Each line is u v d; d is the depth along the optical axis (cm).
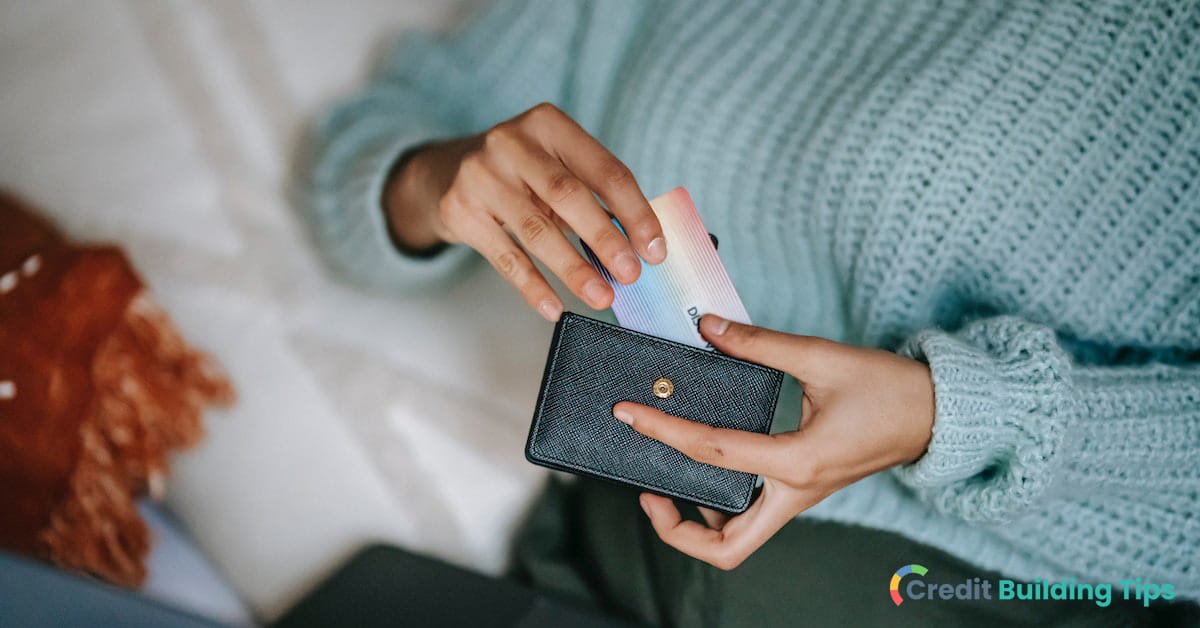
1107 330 67
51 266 74
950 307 71
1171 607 68
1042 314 67
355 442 79
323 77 89
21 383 70
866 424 60
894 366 60
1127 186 64
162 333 77
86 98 84
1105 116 64
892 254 69
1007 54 65
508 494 80
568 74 86
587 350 60
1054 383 60
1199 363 65
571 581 75
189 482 77
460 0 94
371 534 78
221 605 73
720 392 61
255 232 84
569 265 60
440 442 80
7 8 84
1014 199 66
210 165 85
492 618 68
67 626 58
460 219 64
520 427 81
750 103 75
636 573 73
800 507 62
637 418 59
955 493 65
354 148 80
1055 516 67
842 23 72
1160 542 65
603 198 61
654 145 78
